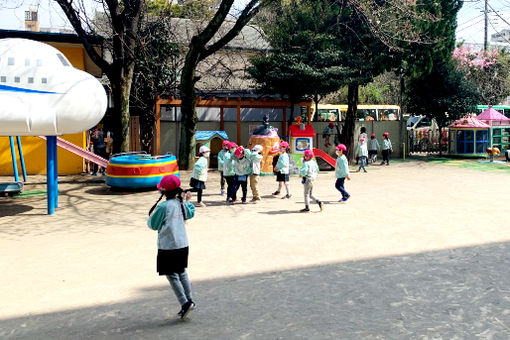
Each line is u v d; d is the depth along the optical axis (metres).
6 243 9.34
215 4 27.05
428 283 6.73
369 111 37.09
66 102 11.80
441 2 26.03
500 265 7.61
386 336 4.97
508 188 17.00
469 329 5.14
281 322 5.38
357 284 6.71
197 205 13.35
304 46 23.41
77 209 12.99
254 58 25.16
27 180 18.70
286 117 28.80
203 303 6.03
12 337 5.03
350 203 13.83
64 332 5.15
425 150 33.38
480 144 28.86
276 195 15.42
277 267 7.62
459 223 10.98
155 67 24.17
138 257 8.28
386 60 24.91
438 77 28.64
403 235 9.81
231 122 25.81
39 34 18.67
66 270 7.54
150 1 28.89
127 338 4.98
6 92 11.32
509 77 41.09
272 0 20.69
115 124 18.83
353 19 23.73
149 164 15.91
